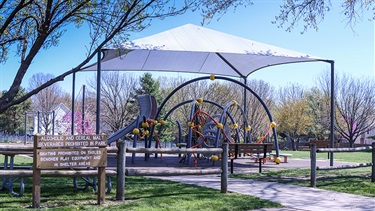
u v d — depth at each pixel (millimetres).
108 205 5949
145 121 15352
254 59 15711
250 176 10102
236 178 9688
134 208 5691
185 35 13438
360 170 12094
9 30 6484
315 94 45906
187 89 37969
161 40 12383
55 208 5594
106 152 6082
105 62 15680
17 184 8062
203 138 14094
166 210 5609
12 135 49375
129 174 6496
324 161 16359
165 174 6742
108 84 40469
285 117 43531
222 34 14461
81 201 6285
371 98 40000
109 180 7148
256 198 6797
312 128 44594
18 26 6535
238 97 37500
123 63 16188
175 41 12586
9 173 5566
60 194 6902
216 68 17750
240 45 13289
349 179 9609
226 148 7281
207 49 12156
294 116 43312
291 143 42875
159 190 7426
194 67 17547
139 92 40719
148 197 6668
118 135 15258
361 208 6234
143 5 6020
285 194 7395
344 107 40219
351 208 6230
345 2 9875
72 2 6023
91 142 5973
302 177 9977
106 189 7477
